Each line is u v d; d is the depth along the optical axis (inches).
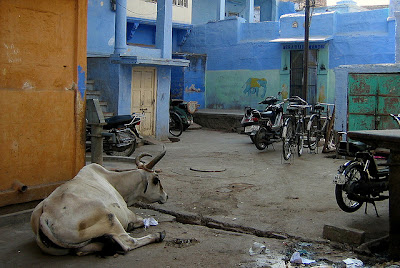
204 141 554.6
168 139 560.1
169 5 539.2
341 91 434.6
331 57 693.9
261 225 221.6
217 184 310.3
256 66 764.6
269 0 951.0
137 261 171.5
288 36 726.5
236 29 784.3
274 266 170.6
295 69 726.5
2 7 207.6
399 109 406.9
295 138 426.0
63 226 166.4
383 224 224.2
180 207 253.1
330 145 467.5
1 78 209.5
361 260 179.6
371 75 417.7
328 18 689.6
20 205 220.2
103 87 514.6
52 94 230.5
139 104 531.5
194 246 191.6
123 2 494.6
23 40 217.3
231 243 196.9
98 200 175.8
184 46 853.8
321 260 177.8
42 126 227.1
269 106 478.3
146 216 236.1
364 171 227.8
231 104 802.2
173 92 802.8
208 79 830.5
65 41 236.7
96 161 268.7
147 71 536.1
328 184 314.0
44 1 224.7
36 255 175.3
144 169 218.7
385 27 652.1
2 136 210.2
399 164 174.6
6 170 212.8
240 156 432.8
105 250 176.1
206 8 914.7
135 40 757.3
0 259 171.0
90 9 522.6
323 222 227.3
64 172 239.5
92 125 268.4
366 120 423.5
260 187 303.7
